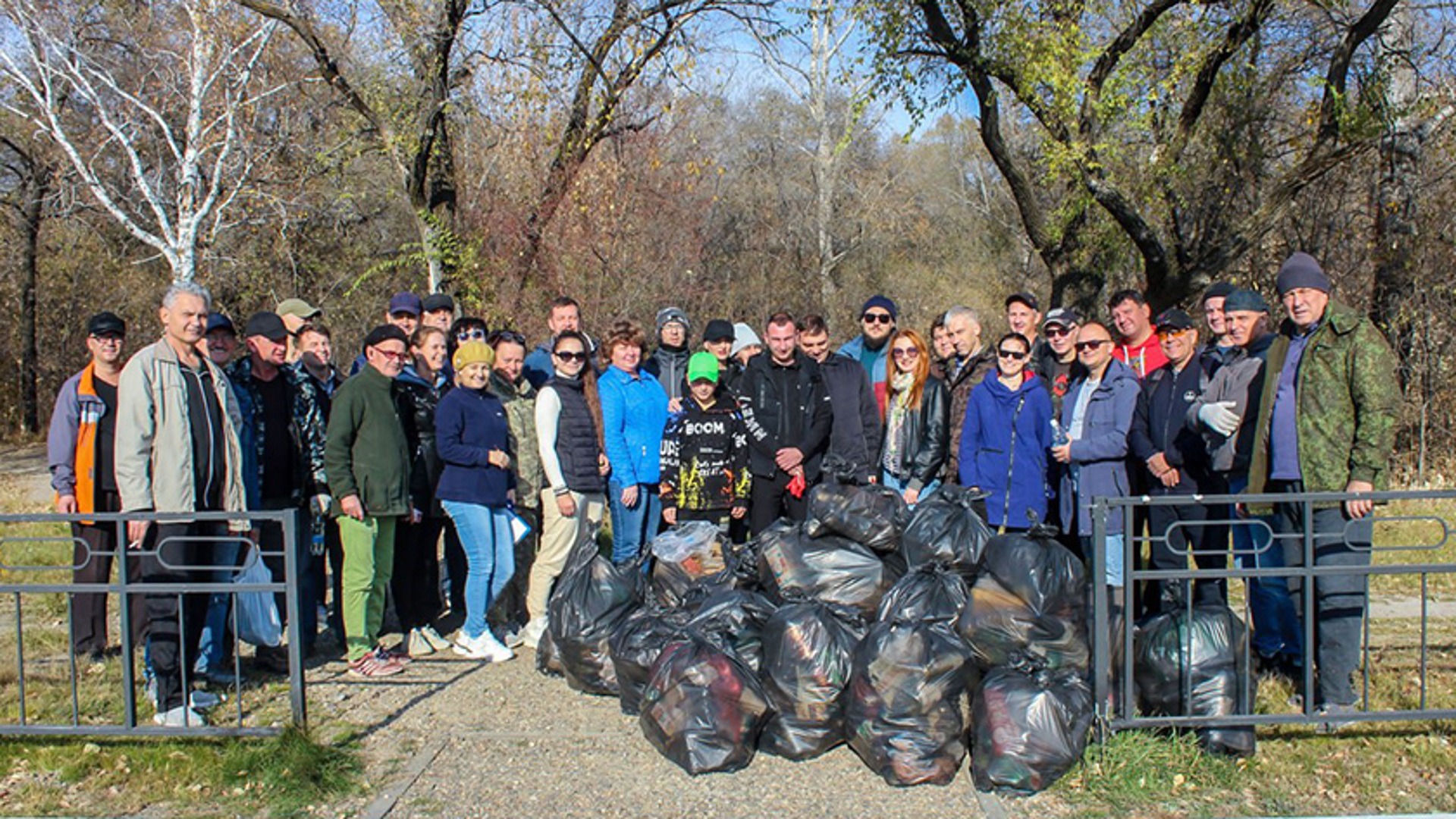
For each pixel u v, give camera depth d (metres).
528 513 6.70
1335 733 4.68
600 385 6.43
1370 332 4.73
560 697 5.38
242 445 5.63
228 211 18.05
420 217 13.18
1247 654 4.49
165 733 4.54
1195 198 15.27
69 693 5.46
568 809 4.09
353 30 14.00
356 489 5.62
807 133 32.19
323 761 4.41
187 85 16.78
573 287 13.83
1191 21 13.30
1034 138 18.16
